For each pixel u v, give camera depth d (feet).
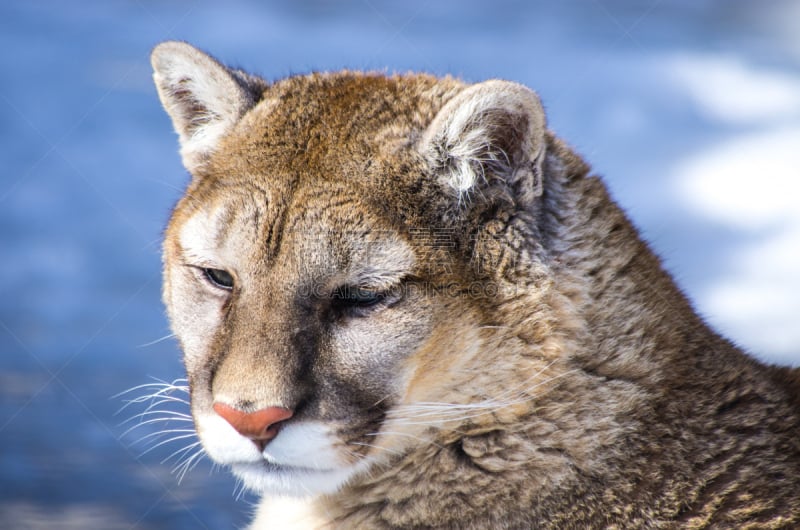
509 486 30.35
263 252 30.27
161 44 35.04
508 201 30.50
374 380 30.01
